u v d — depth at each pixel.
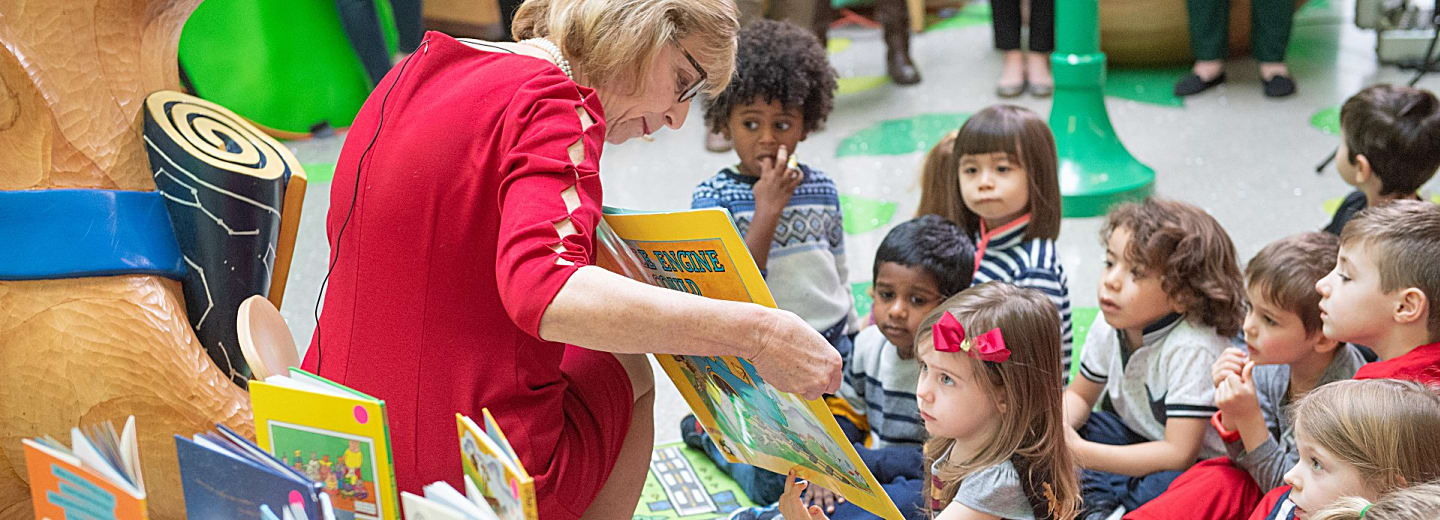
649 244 1.28
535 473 1.27
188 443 1.12
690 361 1.42
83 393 1.46
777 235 2.16
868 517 1.86
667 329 1.06
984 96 4.35
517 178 1.10
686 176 3.67
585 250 1.08
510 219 1.08
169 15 1.64
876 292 2.01
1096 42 3.38
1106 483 1.88
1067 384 2.21
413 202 1.20
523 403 1.26
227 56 3.77
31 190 1.46
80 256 1.46
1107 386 2.03
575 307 1.04
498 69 1.21
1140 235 1.89
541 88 1.16
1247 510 1.70
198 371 1.51
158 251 1.53
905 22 4.54
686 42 1.27
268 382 1.16
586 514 1.46
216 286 1.57
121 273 1.49
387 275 1.23
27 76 1.46
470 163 1.18
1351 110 2.32
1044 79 4.30
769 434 1.41
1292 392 1.89
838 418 2.12
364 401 1.08
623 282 1.06
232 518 1.12
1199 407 1.84
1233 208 3.21
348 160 1.28
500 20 4.38
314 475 1.14
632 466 1.48
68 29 1.50
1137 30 4.56
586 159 1.13
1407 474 1.32
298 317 2.76
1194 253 1.86
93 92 1.52
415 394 1.24
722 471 2.18
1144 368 1.93
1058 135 3.43
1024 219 2.22
